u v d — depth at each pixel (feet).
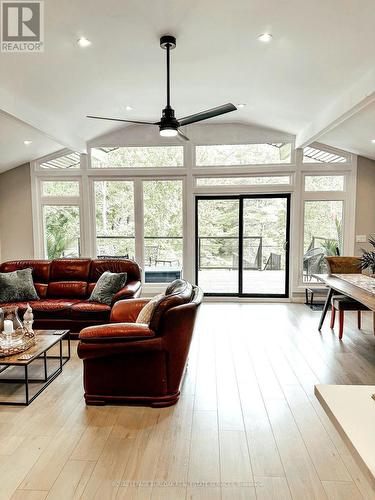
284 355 12.48
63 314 14.06
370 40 10.06
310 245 20.84
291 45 10.93
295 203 20.38
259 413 8.75
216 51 11.53
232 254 21.38
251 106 17.13
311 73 12.54
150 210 21.44
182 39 10.76
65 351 13.08
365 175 20.08
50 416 8.68
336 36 10.16
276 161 20.57
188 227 21.09
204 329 15.60
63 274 16.39
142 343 8.86
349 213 20.30
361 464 2.85
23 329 10.41
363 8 8.86
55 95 14.08
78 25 9.84
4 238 21.77
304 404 9.16
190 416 8.65
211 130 20.58
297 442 7.58
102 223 21.68
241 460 7.00
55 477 6.53
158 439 7.70
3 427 8.21
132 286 14.82
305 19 9.57
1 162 19.72
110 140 20.97
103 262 16.53
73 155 21.40
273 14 9.43
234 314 18.10
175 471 6.68
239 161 20.75
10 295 15.08
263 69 12.83
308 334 14.79
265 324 16.29
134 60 12.11
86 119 17.70
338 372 11.05
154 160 21.12
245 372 11.12
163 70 13.01
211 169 20.68
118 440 7.67
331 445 7.47
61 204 21.59
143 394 9.11
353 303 13.99
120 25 9.94
